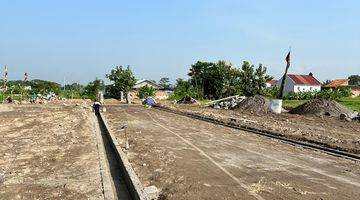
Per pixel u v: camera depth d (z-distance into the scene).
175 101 65.44
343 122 28.86
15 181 10.87
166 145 17.14
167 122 28.56
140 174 11.72
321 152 15.96
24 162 13.36
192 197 9.33
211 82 84.44
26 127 24.17
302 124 27.34
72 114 35.06
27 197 9.49
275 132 21.38
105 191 10.05
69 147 16.44
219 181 10.84
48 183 10.73
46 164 13.05
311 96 72.69
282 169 12.52
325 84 114.44
